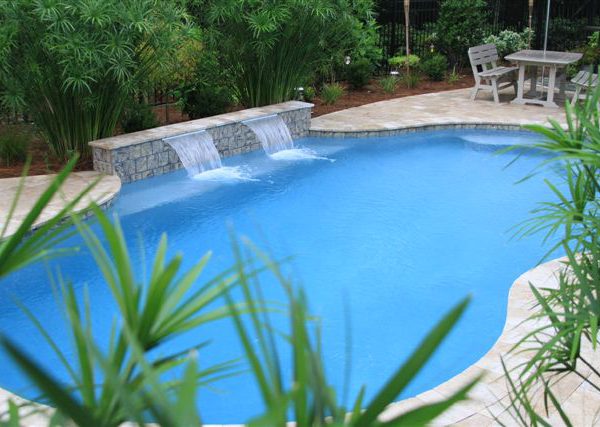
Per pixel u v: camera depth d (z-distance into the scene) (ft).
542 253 23.94
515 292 19.08
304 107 38.14
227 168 33.24
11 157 29.96
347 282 21.70
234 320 3.07
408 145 37.91
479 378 2.71
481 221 27.02
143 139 29.91
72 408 2.49
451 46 54.85
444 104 45.14
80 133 30.45
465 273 22.44
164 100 41.88
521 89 44.45
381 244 24.72
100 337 18.30
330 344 18.02
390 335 18.53
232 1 34.65
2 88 29.37
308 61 40.52
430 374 16.53
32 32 27.50
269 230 25.82
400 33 55.62
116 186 27.45
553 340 7.66
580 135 8.70
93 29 27.99
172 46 30.25
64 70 26.73
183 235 25.18
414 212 27.96
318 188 30.71
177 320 3.96
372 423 2.71
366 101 46.50
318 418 2.77
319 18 37.42
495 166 34.24
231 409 15.26
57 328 18.75
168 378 15.66
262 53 37.09
